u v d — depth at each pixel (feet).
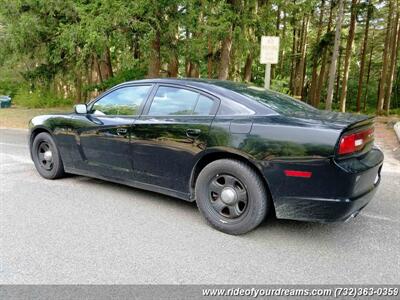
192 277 8.58
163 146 12.22
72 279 8.43
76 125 15.02
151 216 12.46
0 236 10.66
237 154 10.59
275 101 11.78
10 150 23.76
